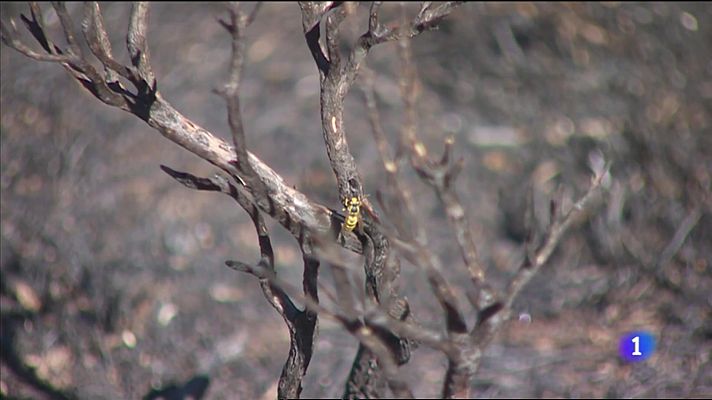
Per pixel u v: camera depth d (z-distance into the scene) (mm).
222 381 9281
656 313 9906
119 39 12586
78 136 11828
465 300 9984
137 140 11797
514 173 11492
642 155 10992
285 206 5410
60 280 10328
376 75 12359
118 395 9094
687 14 11789
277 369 9422
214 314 10055
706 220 10352
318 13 5355
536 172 11383
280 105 12328
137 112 5129
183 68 12562
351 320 4961
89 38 4953
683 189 10648
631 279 10281
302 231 5469
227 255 10789
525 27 12430
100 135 11844
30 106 12359
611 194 10781
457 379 5109
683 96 11227
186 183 5391
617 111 11383
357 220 5309
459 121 12023
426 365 9070
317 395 8812
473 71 12477
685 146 10844
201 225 11055
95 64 12094
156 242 10828
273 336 9859
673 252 10242
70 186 11367
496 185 11430
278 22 13320
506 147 11742
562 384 8969
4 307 10078
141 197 11242
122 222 11000
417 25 5320
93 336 9727
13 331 9797
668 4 11859
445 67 12594
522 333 9664
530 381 9008
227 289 10383
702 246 10273
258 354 9617
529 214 5570
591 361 9289
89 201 11188
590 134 11352
